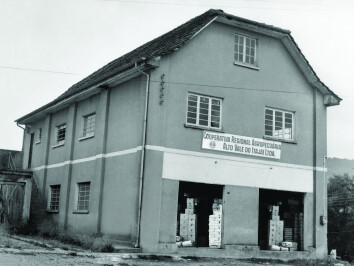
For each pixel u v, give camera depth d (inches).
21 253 571.5
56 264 497.0
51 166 995.3
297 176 827.4
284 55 845.8
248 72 797.2
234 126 766.5
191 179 711.1
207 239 726.5
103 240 671.8
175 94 713.0
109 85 792.9
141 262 580.1
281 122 834.8
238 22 773.3
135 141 707.4
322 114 872.3
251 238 757.3
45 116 1066.7
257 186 776.9
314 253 816.3
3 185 906.7
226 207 741.3
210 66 755.4
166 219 681.0
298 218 836.0
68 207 878.4
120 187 727.1
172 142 701.9
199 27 731.4
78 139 884.6
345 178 2315.5
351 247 2113.7
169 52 700.0
